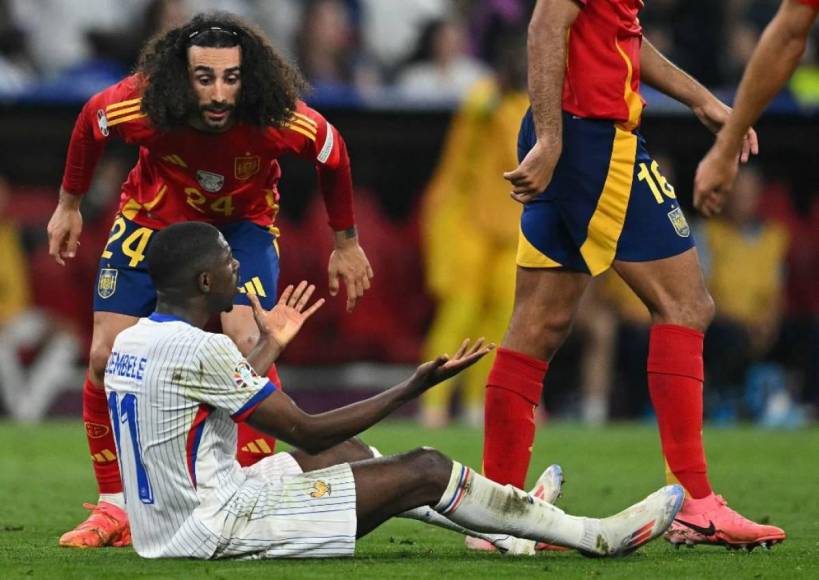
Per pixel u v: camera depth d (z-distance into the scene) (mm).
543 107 17438
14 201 43781
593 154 17922
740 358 45656
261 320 16578
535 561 16469
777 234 46062
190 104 17906
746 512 22781
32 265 43531
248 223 19516
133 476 15953
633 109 18062
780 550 17906
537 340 18500
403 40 49344
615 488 26719
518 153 19016
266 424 15656
